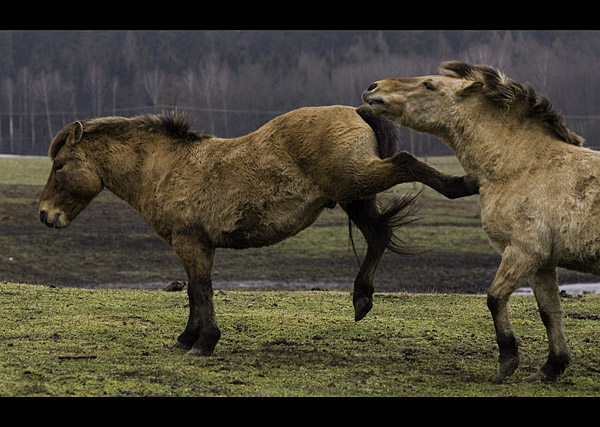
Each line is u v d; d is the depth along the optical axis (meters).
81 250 83.75
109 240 89.12
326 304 39.50
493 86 25.83
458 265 79.50
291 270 76.31
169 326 33.62
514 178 25.03
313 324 34.25
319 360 28.16
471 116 26.06
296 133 27.89
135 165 30.20
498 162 25.44
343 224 104.38
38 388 23.08
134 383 24.08
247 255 82.31
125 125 30.62
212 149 29.30
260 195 28.17
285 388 24.19
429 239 94.19
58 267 76.44
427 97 26.58
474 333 32.91
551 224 24.11
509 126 25.69
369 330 33.25
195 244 29.00
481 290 66.38
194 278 29.09
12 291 40.66
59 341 29.77
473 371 26.92
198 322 29.86
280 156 28.03
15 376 24.33
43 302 37.81
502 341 25.19
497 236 25.16
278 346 30.48
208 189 28.69
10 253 80.62
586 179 23.84
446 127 26.53
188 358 27.94
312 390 23.98
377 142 28.09
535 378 25.95
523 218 24.48
